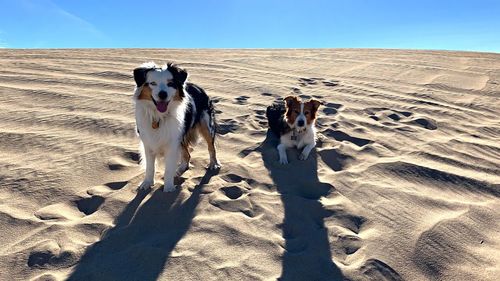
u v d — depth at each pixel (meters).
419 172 1.86
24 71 3.29
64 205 1.45
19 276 1.09
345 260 1.23
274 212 1.47
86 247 1.21
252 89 3.38
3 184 1.54
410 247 1.29
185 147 1.82
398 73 4.67
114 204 1.47
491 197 1.70
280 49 7.39
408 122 2.75
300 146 2.12
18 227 1.28
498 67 5.36
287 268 1.17
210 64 4.43
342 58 5.77
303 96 3.28
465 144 2.34
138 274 1.11
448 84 4.18
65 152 1.85
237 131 2.37
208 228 1.33
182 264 1.15
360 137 2.34
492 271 1.20
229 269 1.14
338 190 1.66
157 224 1.36
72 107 2.46
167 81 1.53
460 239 1.35
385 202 1.57
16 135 1.99
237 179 1.75
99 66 3.72
